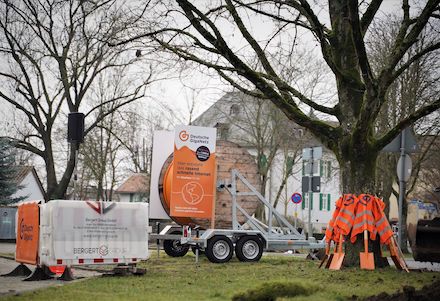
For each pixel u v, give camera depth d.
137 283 12.76
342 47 16.33
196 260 19.62
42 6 31.11
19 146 35.00
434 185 45.47
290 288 9.82
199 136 20.30
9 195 36.38
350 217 15.52
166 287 11.97
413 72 31.72
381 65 31.70
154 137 22.00
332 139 16.27
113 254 15.06
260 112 48.28
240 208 20.64
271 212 20.83
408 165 16.39
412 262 22.61
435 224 16.41
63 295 10.73
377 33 31.77
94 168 52.00
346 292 10.48
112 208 15.19
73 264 14.63
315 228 68.12
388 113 33.28
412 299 9.30
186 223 20.48
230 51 15.65
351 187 15.77
